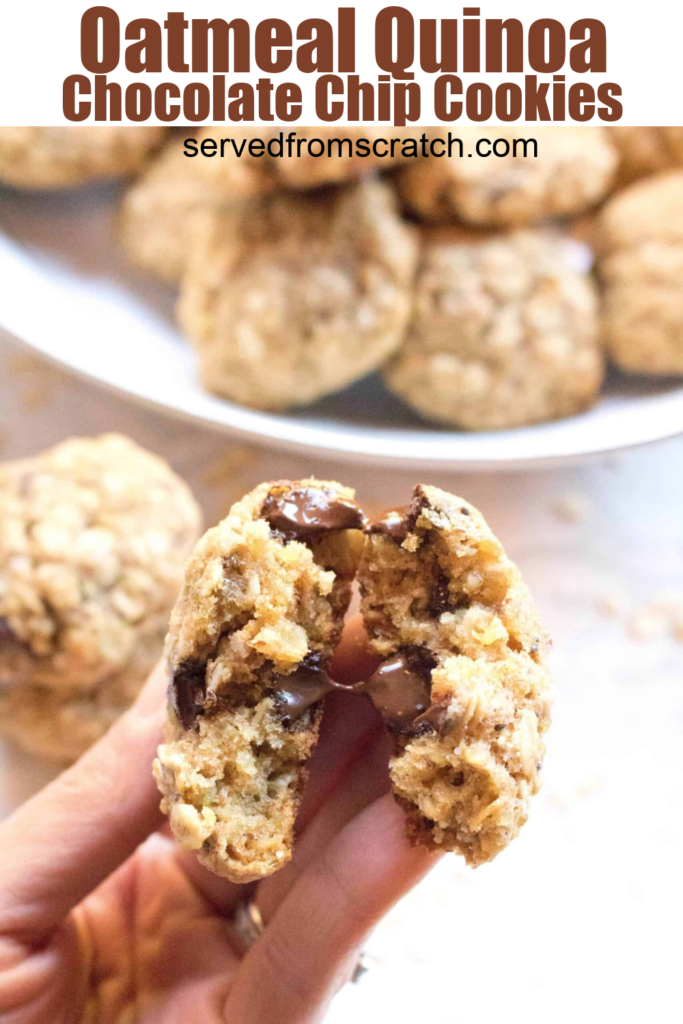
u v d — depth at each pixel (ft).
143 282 1.24
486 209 1.13
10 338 1.14
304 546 0.84
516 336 1.13
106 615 1.07
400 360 1.14
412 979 1.09
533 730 0.82
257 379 1.13
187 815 0.81
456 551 0.83
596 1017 1.08
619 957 1.10
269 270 1.13
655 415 1.11
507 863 1.12
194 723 0.83
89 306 1.22
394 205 1.14
